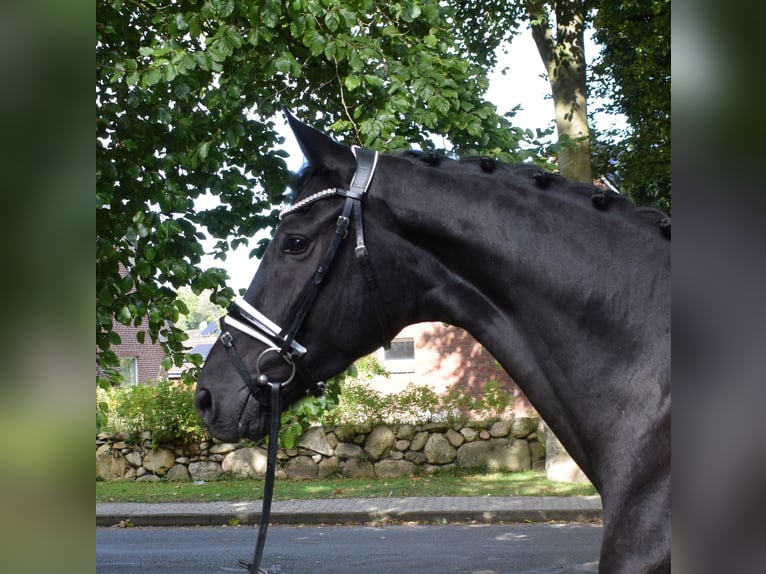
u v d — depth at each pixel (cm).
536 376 193
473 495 1105
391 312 199
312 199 198
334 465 1293
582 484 1166
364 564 753
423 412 1326
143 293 445
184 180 479
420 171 202
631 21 1258
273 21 409
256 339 199
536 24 1102
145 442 1311
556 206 196
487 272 195
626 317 185
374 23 462
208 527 1005
